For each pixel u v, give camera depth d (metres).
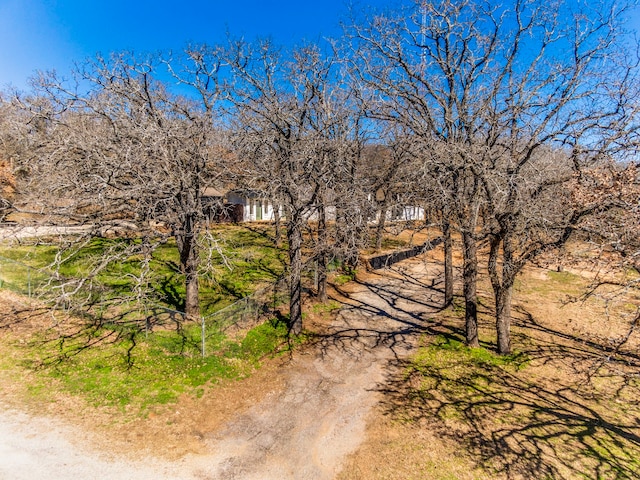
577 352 13.68
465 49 12.98
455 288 21.16
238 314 13.48
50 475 7.28
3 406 9.03
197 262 12.61
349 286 20.67
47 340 12.02
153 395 9.91
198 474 7.67
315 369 12.12
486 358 13.03
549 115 11.10
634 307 17.80
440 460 8.34
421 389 11.14
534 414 10.09
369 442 8.89
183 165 11.76
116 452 8.02
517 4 11.63
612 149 9.81
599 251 9.55
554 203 11.08
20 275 15.42
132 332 12.66
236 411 9.77
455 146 10.91
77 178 9.81
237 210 31.94
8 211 11.05
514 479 7.85
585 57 11.17
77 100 10.76
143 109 11.04
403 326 15.78
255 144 12.73
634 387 11.52
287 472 7.89
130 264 18.44
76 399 9.51
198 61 12.72
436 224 13.07
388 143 17.92
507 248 12.94
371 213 14.51
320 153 13.27
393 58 13.32
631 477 7.98
